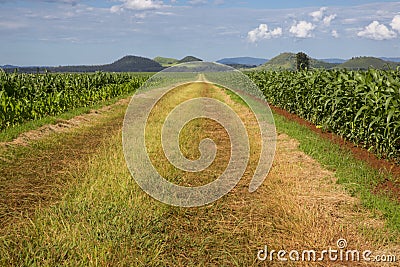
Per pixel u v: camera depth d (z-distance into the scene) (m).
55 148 10.74
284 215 6.22
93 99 22.66
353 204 6.64
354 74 12.25
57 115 16.62
